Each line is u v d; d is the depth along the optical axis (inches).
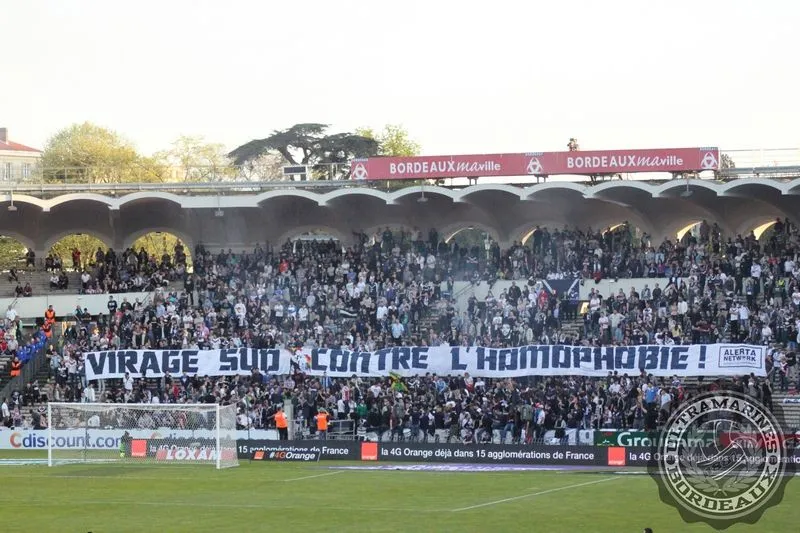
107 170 5649.6
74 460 2645.2
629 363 2851.9
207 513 1823.3
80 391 3110.2
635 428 2640.3
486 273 3624.5
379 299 3430.1
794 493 1926.7
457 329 3235.7
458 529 1649.9
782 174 3464.6
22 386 3186.5
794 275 3240.7
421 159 3622.0
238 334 3307.1
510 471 2349.9
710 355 2810.0
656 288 3243.1
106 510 1868.8
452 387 2891.2
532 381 2967.5
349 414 2849.4
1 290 3757.4
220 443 2573.8
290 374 3041.3
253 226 3969.0
